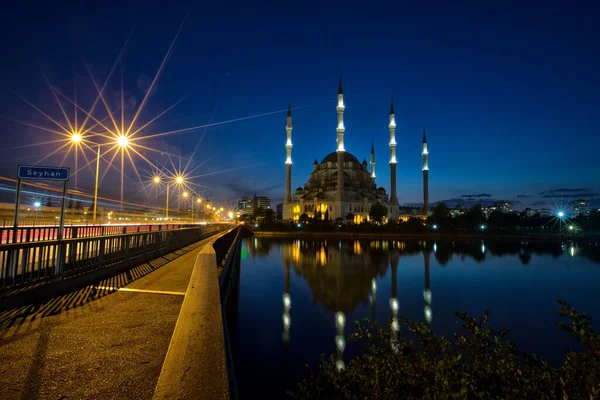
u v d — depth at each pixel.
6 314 8.33
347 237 125.44
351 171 175.62
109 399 4.71
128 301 9.91
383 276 50.22
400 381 5.98
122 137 35.06
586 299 38.09
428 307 33.34
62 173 13.16
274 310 29.86
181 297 10.48
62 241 11.34
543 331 25.97
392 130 171.00
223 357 3.80
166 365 3.64
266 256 70.44
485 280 48.66
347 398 6.33
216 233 58.62
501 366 5.46
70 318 8.21
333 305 32.75
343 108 152.12
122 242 16.33
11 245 9.31
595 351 4.34
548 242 117.50
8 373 5.34
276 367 17.67
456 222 136.25
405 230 131.12
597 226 145.00
